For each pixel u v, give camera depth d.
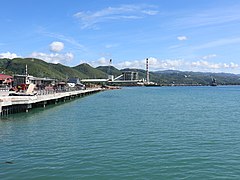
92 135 34.12
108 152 26.38
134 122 45.03
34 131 36.59
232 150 27.34
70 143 29.89
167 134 34.94
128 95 138.88
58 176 20.31
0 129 37.94
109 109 66.81
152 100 101.12
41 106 67.19
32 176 20.27
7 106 51.19
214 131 37.19
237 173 21.06
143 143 29.98
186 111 62.69
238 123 44.47
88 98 112.62
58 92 84.94
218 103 86.69
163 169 21.81
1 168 21.89
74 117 51.03
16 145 28.94
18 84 96.62
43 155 25.30
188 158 24.56
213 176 20.45
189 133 35.69
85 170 21.52
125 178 20.03
